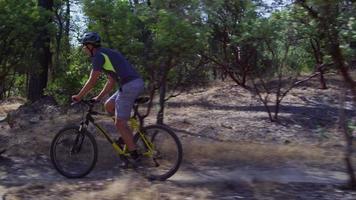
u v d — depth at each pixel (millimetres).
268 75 15656
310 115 12219
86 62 12336
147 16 8328
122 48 8172
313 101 14266
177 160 6695
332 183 6586
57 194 6004
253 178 6836
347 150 6371
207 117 11867
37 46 9438
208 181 6664
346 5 6148
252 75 15695
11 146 8680
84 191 6133
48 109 11781
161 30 8078
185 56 8492
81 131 6938
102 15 8203
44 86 13680
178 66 9227
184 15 8344
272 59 13406
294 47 12922
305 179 6816
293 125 11078
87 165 6910
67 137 6996
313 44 14297
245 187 6387
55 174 7172
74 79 12219
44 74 13711
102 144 8281
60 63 17453
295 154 8234
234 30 12164
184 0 8312
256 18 10789
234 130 10539
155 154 6738
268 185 6434
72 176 6902
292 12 6984
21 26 8656
